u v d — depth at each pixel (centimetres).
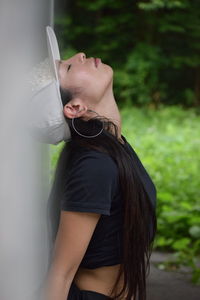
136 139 1620
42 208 298
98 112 284
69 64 284
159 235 743
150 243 295
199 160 1332
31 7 275
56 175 286
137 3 2373
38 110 272
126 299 282
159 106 2266
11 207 266
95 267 284
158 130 1864
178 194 955
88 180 268
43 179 319
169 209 799
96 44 2419
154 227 295
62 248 271
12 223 265
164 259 668
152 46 2314
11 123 267
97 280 287
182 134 1744
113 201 276
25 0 272
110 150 274
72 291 286
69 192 270
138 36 2397
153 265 640
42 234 293
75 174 270
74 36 2378
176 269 626
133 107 2208
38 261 277
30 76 276
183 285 572
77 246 270
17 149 268
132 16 2373
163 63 2312
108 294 289
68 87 278
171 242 709
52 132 277
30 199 273
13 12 268
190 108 2308
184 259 638
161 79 2448
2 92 266
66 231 270
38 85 274
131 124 1952
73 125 277
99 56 2411
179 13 2309
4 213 264
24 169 271
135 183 277
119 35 2394
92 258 282
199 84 2409
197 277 578
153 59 2298
